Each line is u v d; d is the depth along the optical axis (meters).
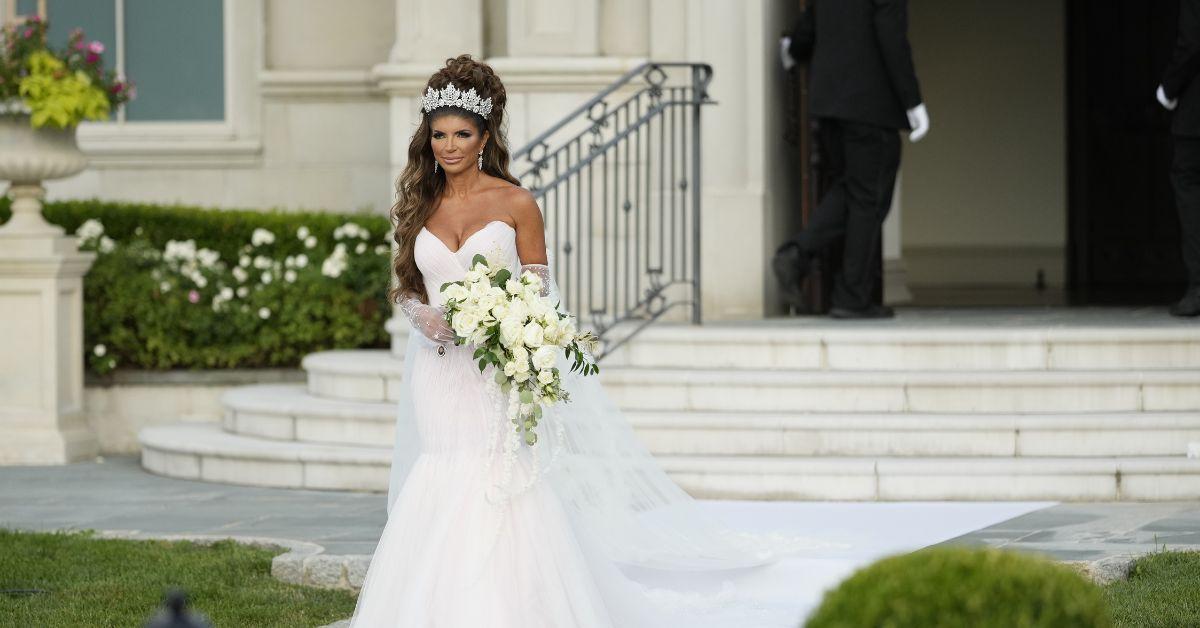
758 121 24.23
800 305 23.27
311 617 13.31
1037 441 18.55
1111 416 18.66
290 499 19.33
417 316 12.04
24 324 23.34
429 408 11.95
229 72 29.36
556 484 12.65
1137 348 19.89
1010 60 39.66
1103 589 13.27
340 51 29.27
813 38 23.84
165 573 14.85
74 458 23.52
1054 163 39.56
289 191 29.33
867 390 19.48
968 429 18.62
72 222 25.92
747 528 16.27
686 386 19.91
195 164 29.31
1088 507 17.52
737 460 18.47
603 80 24.38
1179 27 21.64
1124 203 39.19
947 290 37.09
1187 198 22.33
